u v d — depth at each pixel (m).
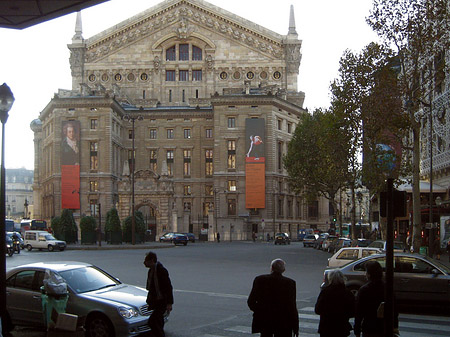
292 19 120.31
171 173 118.06
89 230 76.69
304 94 118.12
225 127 108.81
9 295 15.51
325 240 63.66
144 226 80.38
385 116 36.75
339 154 53.31
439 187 52.59
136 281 28.89
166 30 120.50
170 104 120.31
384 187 40.25
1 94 15.77
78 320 14.20
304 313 19.03
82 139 108.12
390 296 11.05
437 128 50.69
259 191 105.50
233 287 26.72
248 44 119.94
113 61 121.00
